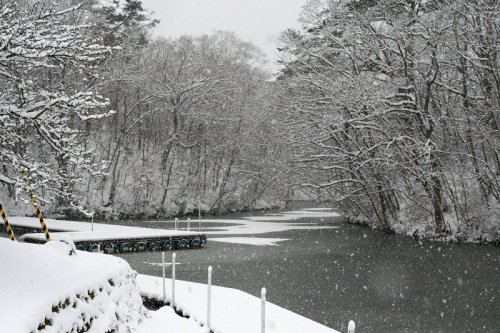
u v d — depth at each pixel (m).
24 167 11.77
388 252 30.52
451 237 36.31
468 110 36.84
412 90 39.34
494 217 34.34
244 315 12.59
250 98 74.12
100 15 48.06
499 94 35.69
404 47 38.69
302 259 27.62
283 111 47.91
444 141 38.97
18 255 9.80
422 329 14.24
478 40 36.62
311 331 11.24
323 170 47.50
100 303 10.00
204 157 71.81
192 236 32.75
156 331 11.41
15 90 12.95
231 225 50.81
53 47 11.48
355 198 48.44
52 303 7.64
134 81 61.47
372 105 38.78
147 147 74.12
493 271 23.70
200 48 74.62
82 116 12.11
